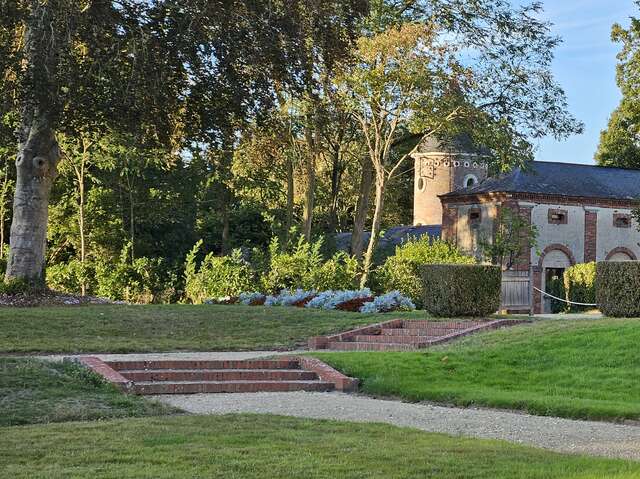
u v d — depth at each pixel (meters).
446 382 14.87
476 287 21.77
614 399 13.45
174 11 25.38
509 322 20.34
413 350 18.20
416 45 37.12
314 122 39.34
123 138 29.41
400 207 76.44
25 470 7.74
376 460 8.29
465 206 55.41
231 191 55.00
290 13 26.86
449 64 37.97
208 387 14.98
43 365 14.38
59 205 48.41
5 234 51.66
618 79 45.00
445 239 56.72
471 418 11.97
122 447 8.87
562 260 53.03
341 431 10.18
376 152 40.97
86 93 24.09
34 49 23.61
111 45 24.52
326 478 7.49
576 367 15.59
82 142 41.69
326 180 60.38
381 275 38.75
